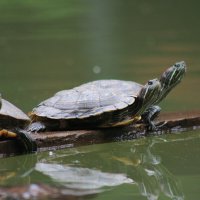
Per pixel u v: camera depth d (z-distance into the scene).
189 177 9.62
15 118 10.70
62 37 30.94
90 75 20.50
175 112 13.63
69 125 11.86
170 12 41.06
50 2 49.50
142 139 12.34
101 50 26.56
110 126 11.84
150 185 9.21
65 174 9.73
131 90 12.08
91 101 11.71
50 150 11.34
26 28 35.03
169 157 10.97
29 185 7.26
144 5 45.84
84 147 11.70
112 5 46.25
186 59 23.16
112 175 9.77
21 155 11.04
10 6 47.94
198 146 11.74
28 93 17.52
